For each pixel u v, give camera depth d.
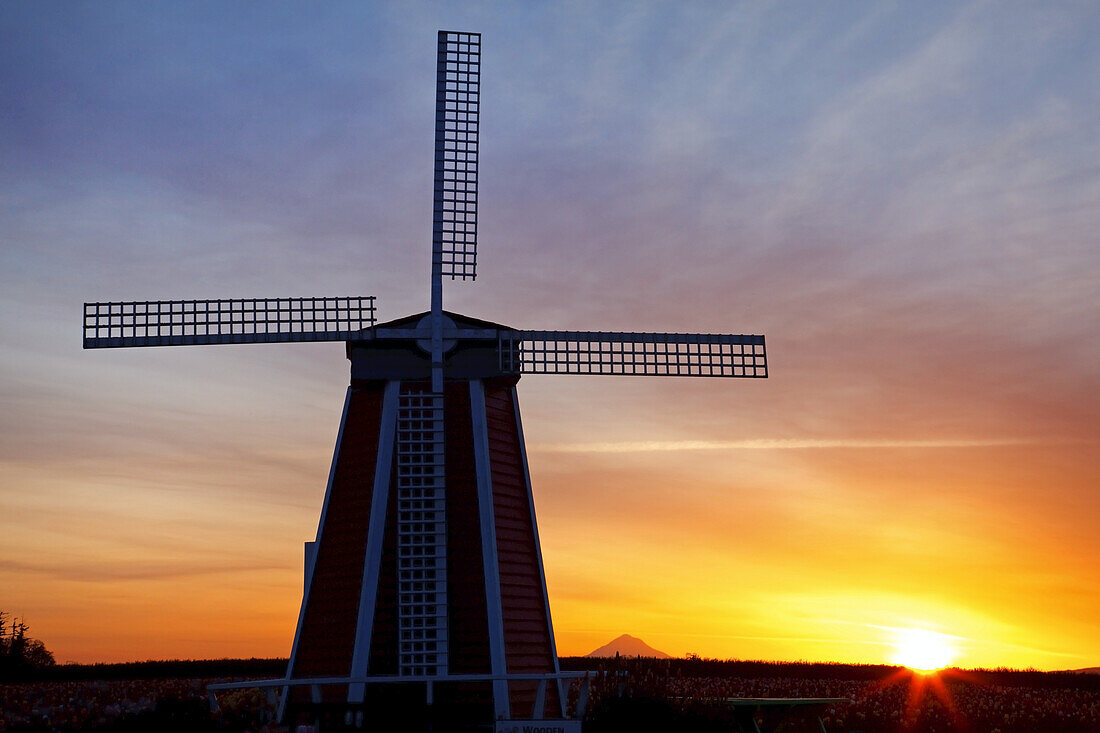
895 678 66.75
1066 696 54.88
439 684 30.83
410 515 32.25
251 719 28.98
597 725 28.14
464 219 36.84
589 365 36.22
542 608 33.50
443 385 34.03
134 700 37.44
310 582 33.38
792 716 39.34
